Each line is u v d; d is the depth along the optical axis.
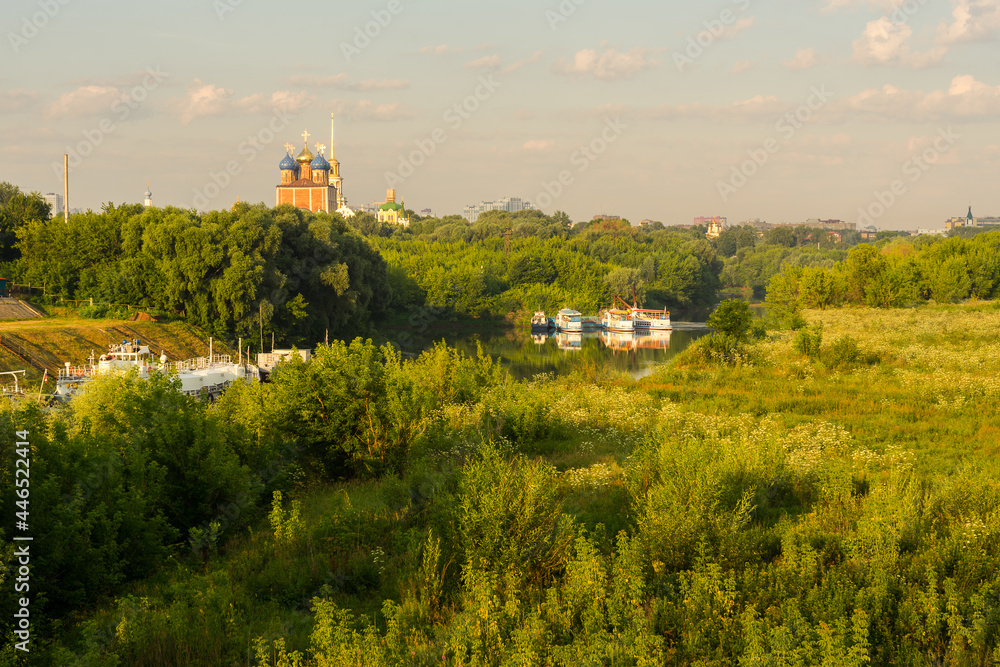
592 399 29.12
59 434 13.84
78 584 11.87
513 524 11.70
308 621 10.59
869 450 18.97
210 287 68.06
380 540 13.50
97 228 73.31
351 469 19.02
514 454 19.58
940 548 10.72
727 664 8.44
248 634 10.17
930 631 9.00
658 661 8.21
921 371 34.56
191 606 11.14
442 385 28.36
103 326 58.75
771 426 22.17
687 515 11.61
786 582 10.18
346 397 18.95
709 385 33.66
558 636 9.33
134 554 13.02
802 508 14.46
